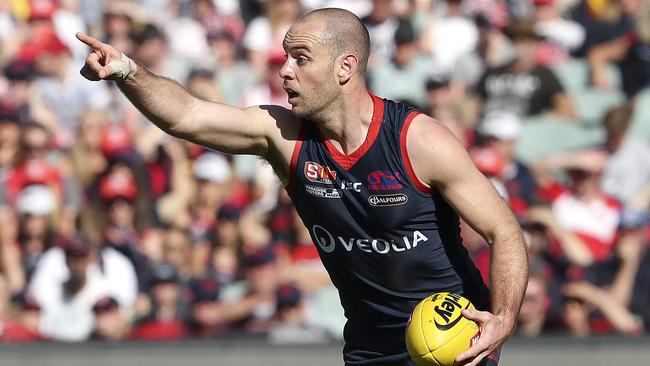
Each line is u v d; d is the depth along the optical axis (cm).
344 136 1620
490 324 1500
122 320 3152
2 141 3447
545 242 3312
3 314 3183
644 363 3025
